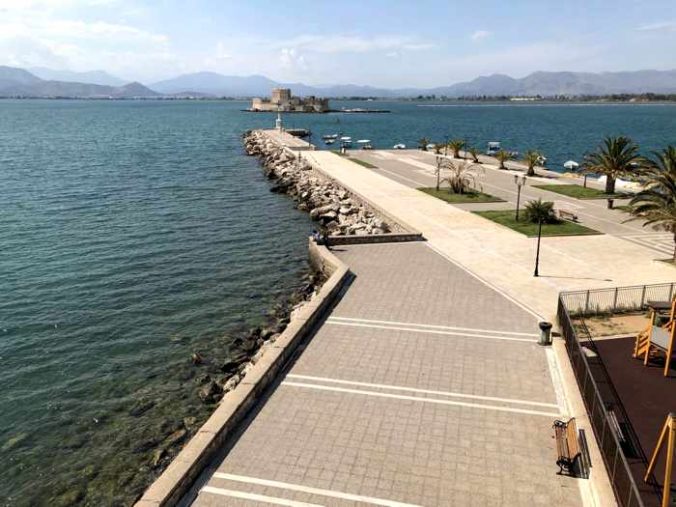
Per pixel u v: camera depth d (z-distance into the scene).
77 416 21.16
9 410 21.61
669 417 11.64
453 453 15.38
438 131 169.75
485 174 67.44
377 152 92.06
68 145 115.81
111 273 36.59
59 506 16.55
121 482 17.48
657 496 13.28
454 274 30.59
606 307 25.41
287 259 39.66
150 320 29.56
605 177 57.47
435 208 47.59
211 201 59.00
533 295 27.42
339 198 53.75
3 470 18.20
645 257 33.72
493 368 20.14
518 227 40.78
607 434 13.97
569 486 14.03
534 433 16.28
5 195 60.81
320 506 13.43
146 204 57.31
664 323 22.25
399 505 13.46
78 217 51.31
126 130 160.25
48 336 27.70
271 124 192.38
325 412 17.42
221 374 24.02
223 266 38.19
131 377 23.89
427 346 21.91
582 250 35.19
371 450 15.52
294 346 21.64
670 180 31.42
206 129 165.88
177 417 20.91
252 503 13.53
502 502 13.51
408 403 17.89
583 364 17.52
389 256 34.03
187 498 13.72
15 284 34.38
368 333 23.09
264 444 15.84
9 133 146.12
